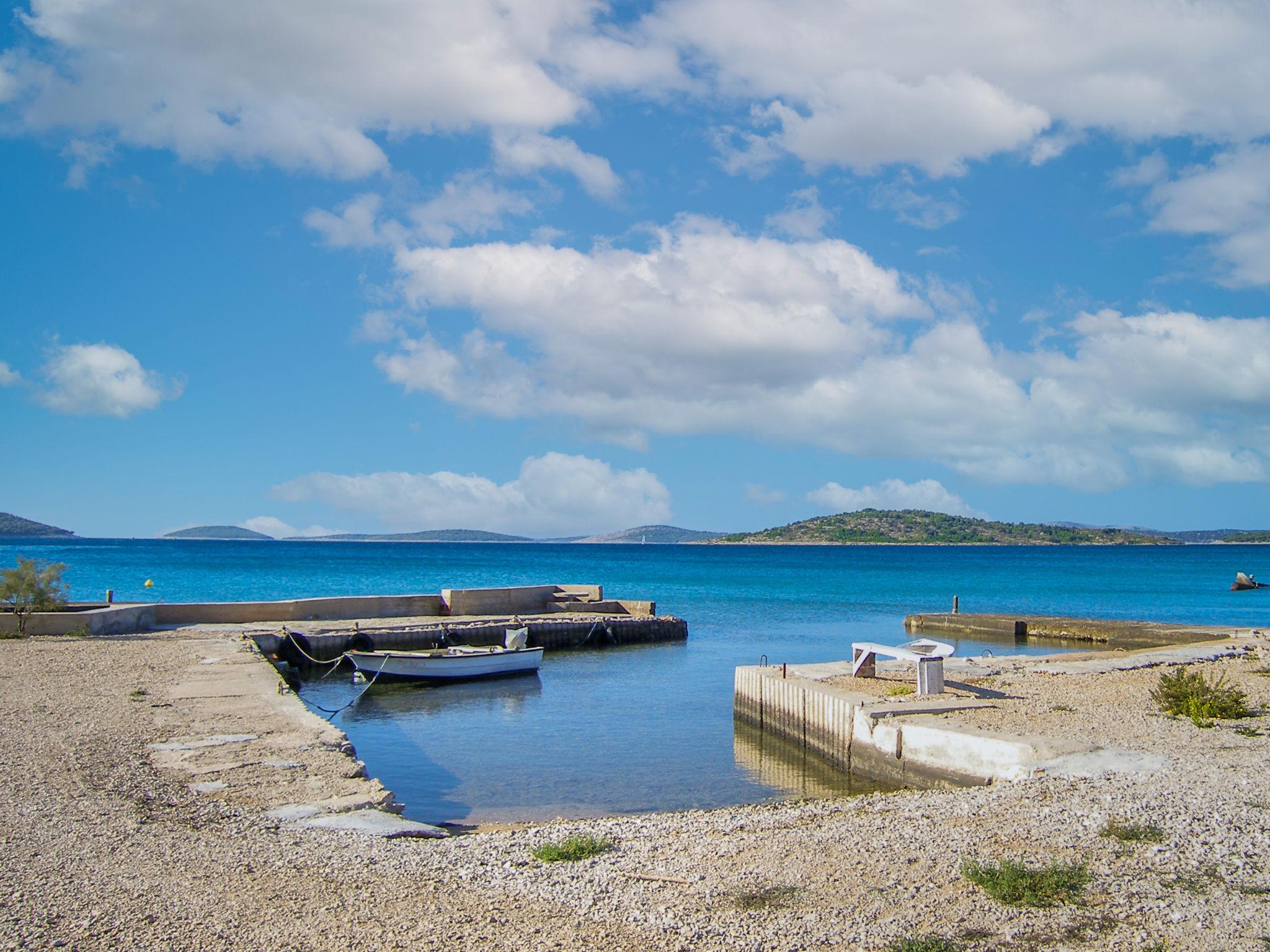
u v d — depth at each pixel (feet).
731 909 30.37
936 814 41.04
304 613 144.25
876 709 66.49
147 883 31.30
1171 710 64.34
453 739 80.38
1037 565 474.08
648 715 92.53
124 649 100.63
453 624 141.08
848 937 27.89
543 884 32.78
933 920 29.09
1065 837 36.63
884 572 399.03
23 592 114.52
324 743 55.88
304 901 30.45
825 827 39.99
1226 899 30.25
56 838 35.78
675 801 60.85
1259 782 44.27
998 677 81.61
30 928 26.73
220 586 261.24
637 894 31.78
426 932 28.12
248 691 73.87
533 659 120.47
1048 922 28.73
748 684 86.02
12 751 50.83
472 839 39.70
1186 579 338.75
